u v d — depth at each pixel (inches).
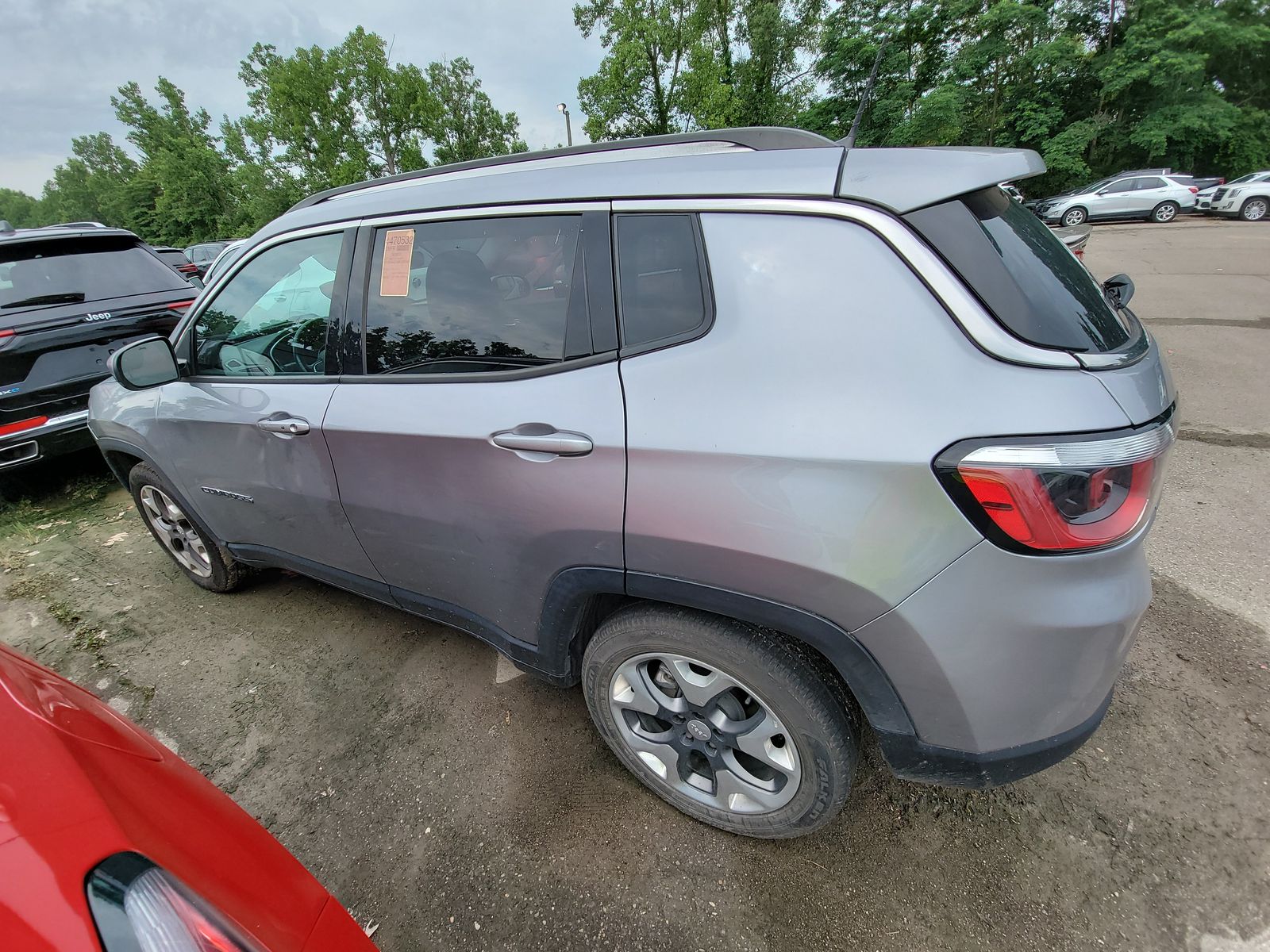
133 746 41.3
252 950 30.4
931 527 45.9
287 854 40.2
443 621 84.0
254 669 101.3
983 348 45.6
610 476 56.6
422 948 60.6
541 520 62.6
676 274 55.6
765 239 52.1
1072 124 956.0
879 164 50.9
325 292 79.7
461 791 77.0
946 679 49.4
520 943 60.5
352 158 1113.4
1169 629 94.7
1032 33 920.9
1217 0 928.9
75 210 2989.7
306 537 91.2
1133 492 46.1
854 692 53.7
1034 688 49.3
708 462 51.8
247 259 88.5
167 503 115.1
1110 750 76.1
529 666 75.5
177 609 119.4
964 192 48.5
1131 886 61.6
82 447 166.9
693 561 54.9
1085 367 45.4
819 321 49.3
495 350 65.7
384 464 73.3
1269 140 912.9
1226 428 163.0
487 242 66.1
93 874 28.8
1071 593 46.3
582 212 60.4
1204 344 233.3
